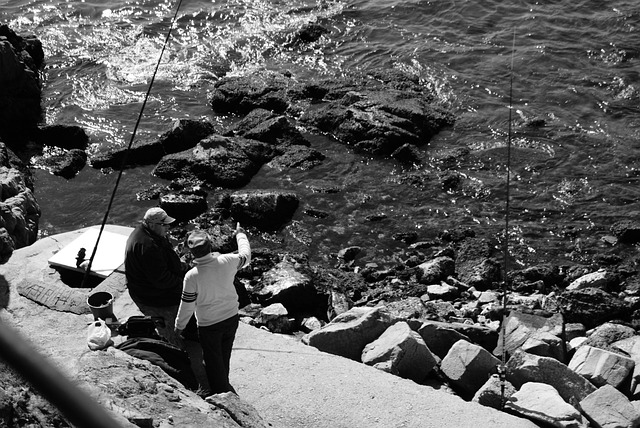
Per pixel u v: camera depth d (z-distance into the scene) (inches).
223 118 818.8
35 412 188.4
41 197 688.4
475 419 270.5
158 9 1039.6
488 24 941.8
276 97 820.6
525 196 661.9
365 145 738.8
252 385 293.1
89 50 949.8
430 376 336.5
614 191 660.7
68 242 380.2
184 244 581.9
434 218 644.7
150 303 307.7
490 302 507.5
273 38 954.7
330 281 550.6
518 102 793.6
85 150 761.6
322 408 278.7
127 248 303.1
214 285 259.0
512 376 321.4
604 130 741.3
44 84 880.3
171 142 750.5
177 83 878.4
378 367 320.5
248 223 638.5
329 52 919.7
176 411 222.8
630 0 954.7
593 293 505.4
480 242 601.3
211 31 980.6
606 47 873.5
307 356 313.6
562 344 378.3
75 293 313.3
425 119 759.1
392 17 978.1
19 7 1059.3
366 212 655.1
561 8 954.1
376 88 831.1
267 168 717.9
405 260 596.7
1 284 328.5
